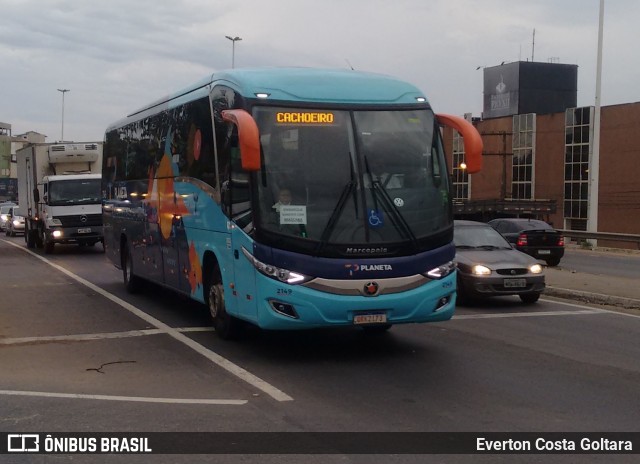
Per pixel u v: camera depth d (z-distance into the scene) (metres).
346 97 8.80
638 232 61.91
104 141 18.08
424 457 5.46
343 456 5.47
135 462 5.37
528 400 7.08
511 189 72.69
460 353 9.30
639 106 61.38
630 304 13.62
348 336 10.42
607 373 8.24
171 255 12.08
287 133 8.46
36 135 119.81
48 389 7.47
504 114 86.62
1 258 24.64
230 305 9.34
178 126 11.55
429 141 8.97
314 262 8.18
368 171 8.53
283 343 9.91
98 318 12.08
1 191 102.06
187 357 9.02
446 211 8.91
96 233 26.14
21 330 10.95
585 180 65.56
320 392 7.35
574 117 66.56
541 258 22.19
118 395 7.23
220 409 6.72
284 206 8.27
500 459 5.43
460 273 13.56
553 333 10.83
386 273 8.36
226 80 9.32
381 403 6.95
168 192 12.14
